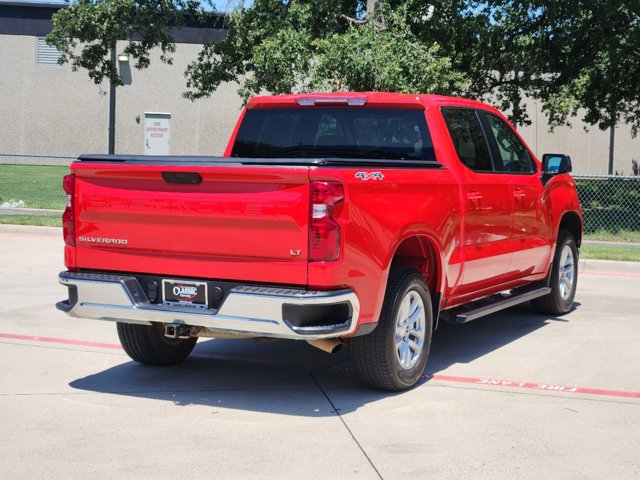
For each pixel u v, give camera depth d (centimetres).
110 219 584
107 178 583
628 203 2427
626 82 2397
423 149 677
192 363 704
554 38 2188
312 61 2017
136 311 571
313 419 547
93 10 2020
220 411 564
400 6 1839
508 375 669
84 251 597
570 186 928
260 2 1898
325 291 528
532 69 2302
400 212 590
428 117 677
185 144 4262
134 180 572
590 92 2464
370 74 1681
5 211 2023
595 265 1331
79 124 4288
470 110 743
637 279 1237
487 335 828
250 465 460
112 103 2200
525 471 454
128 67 2661
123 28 2053
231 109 4244
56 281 1108
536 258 837
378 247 564
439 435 515
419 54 1759
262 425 533
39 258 1334
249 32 1938
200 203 550
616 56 2050
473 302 770
